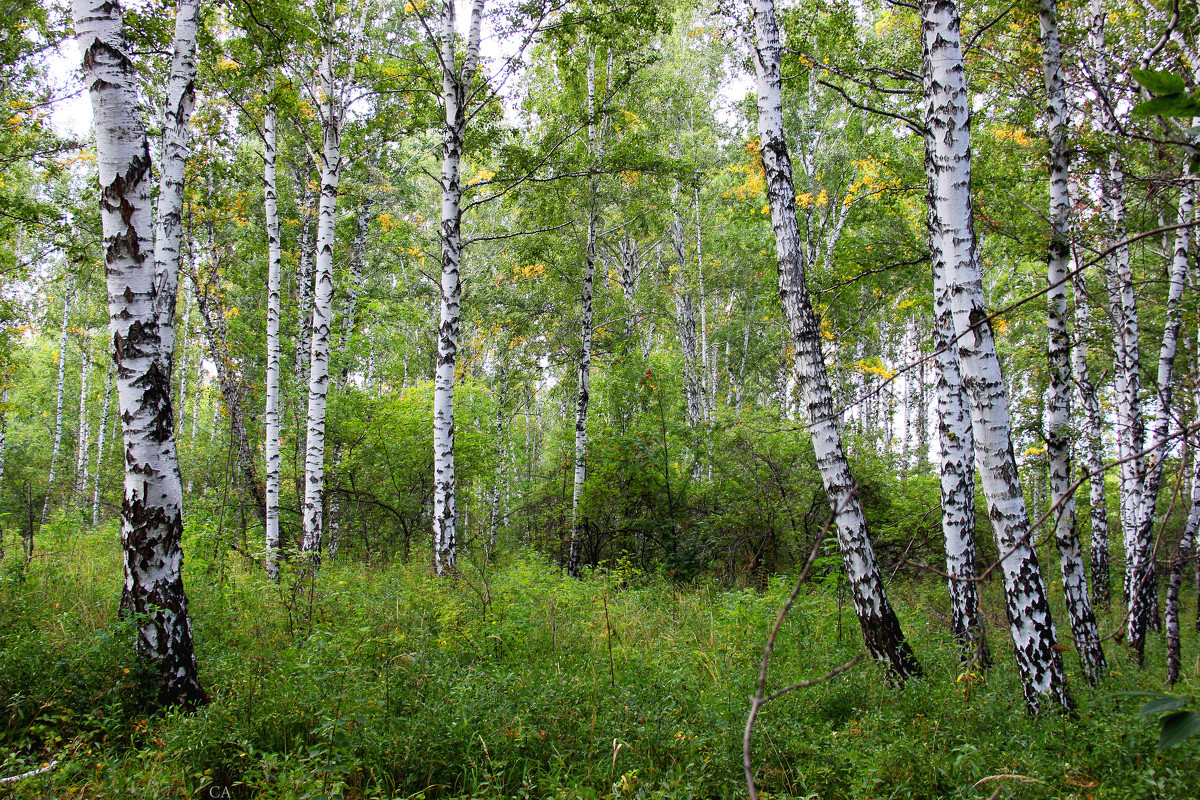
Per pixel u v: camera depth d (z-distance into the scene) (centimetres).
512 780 395
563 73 1367
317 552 981
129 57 477
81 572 772
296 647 536
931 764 384
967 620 678
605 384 1548
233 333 1731
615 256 2045
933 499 1209
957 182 496
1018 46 852
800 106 1700
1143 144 653
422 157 2280
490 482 1734
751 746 417
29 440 2897
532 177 1183
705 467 1477
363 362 2128
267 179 1149
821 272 1040
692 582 1166
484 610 686
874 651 604
